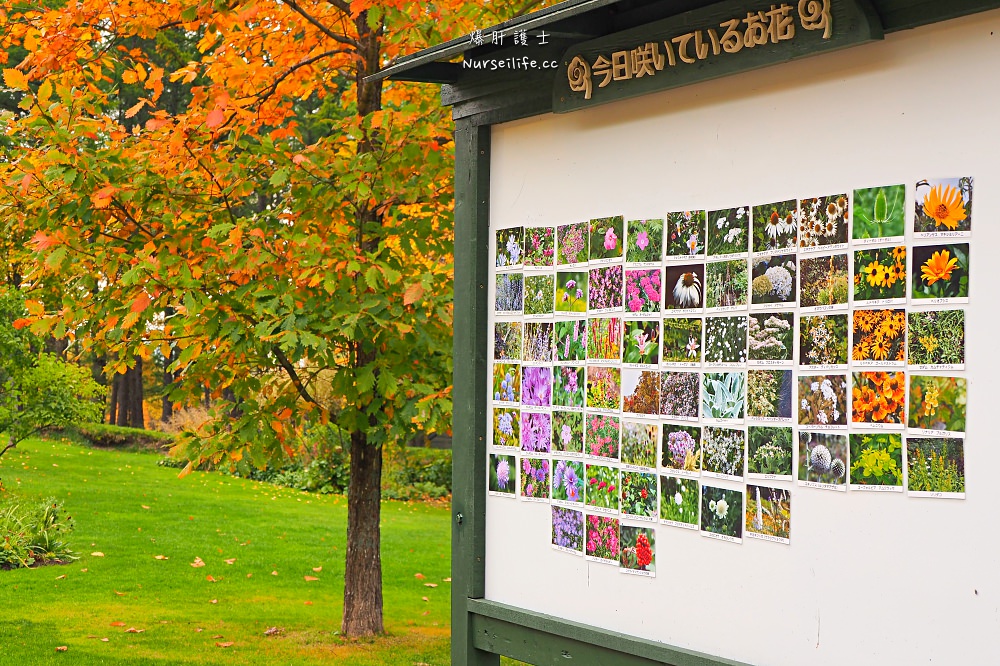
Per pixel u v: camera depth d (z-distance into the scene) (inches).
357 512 344.2
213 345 292.8
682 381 179.8
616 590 189.2
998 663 139.9
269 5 299.4
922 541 147.8
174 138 278.2
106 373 293.9
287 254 278.1
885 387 152.1
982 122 143.9
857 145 156.8
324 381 459.8
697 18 170.9
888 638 150.8
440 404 281.4
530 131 209.2
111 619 348.2
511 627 206.4
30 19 307.1
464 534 215.8
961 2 143.4
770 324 166.9
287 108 318.3
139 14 302.0
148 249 269.9
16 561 430.6
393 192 287.3
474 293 215.5
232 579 430.9
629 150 189.9
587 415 195.6
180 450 291.6
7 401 544.4
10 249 405.7
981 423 143.0
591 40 188.2
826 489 158.4
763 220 168.6
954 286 145.9
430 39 292.5
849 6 150.6
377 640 332.2
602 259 193.9
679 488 179.5
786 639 162.7
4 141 345.7
